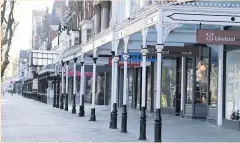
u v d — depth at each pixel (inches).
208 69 971.9
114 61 872.9
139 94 1473.9
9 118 1093.8
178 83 1173.7
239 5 639.8
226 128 837.2
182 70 1111.6
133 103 1533.0
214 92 943.7
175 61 1190.3
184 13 612.1
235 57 840.9
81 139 664.4
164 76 1226.0
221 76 877.2
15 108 1625.2
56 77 1913.1
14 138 668.7
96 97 1990.7
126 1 1413.6
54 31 4431.6
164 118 1064.8
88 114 1266.0
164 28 606.9
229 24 623.5
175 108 1171.3
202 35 668.7
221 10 620.1
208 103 961.5
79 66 1674.5
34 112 1368.1
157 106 606.2
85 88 2311.8
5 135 709.3
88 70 1708.9
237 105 830.5
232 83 851.4
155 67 1298.0
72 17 2861.7
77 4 2642.7
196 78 1042.7
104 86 1935.3
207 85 978.7
